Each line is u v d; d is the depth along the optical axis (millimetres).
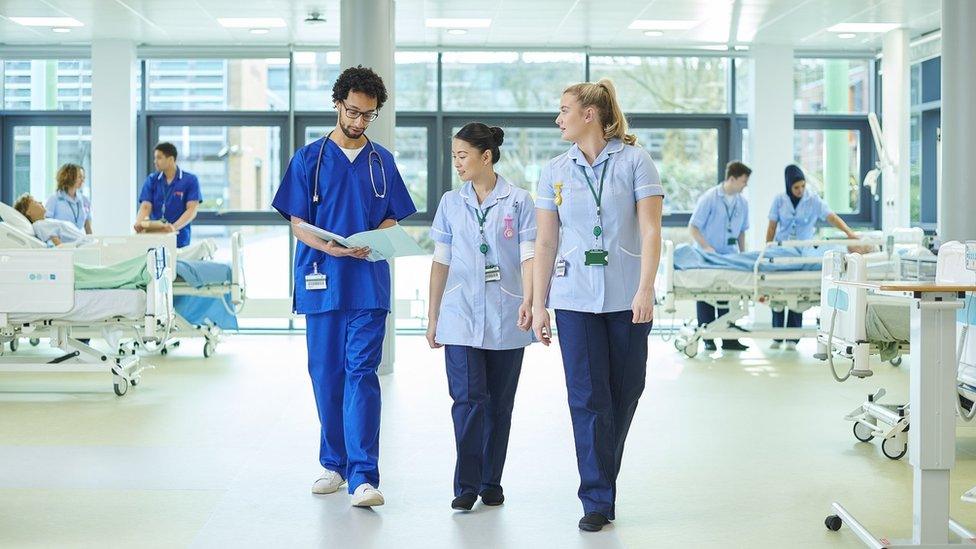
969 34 5719
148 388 6105
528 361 7367
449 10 8219
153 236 7188
